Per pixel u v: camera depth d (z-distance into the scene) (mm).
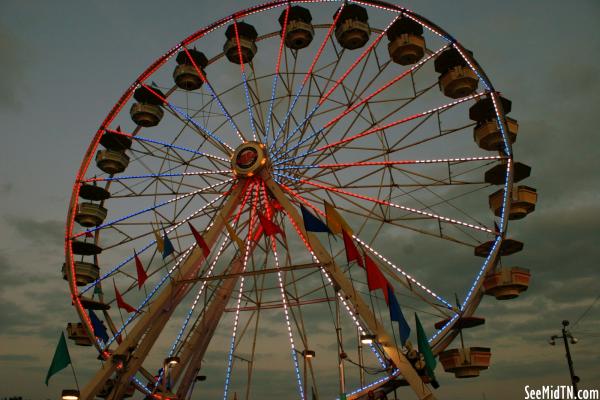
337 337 23453
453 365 23078
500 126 26781
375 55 28750
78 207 31266
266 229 25844
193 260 26719
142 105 33719
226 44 33969
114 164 33156
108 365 24797
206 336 29844
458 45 28219
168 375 27000
